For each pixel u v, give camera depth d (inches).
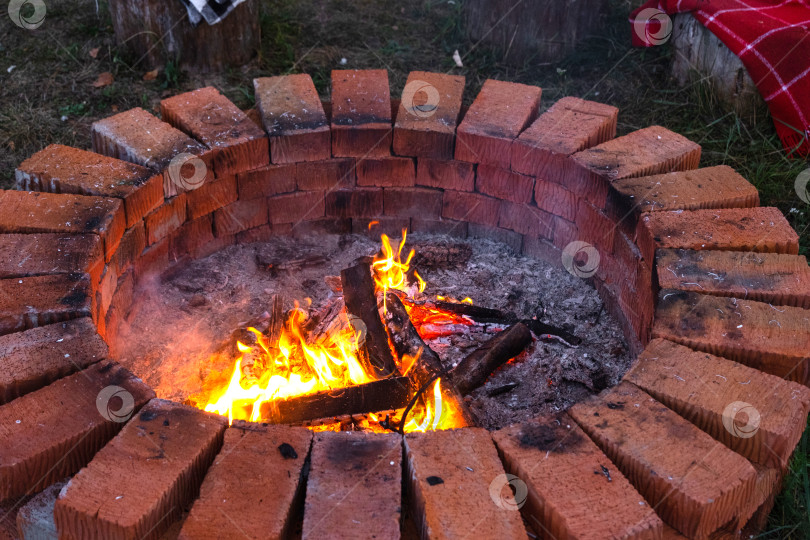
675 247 113.7
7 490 82.4
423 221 151.4
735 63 168.6
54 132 172.9
